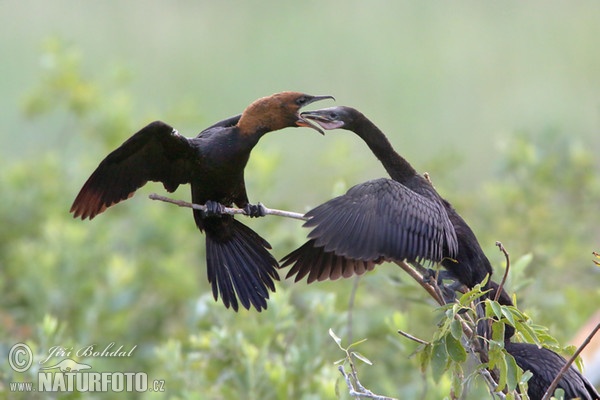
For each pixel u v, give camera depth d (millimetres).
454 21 24625
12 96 22281
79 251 13586
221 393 10273
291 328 10953
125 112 16828
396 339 10281
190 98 18703
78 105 16844
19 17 23750
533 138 16109
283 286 12922
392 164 9367
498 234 13781
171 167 8930
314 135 20641
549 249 13430
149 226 14656
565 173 14750
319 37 24266
